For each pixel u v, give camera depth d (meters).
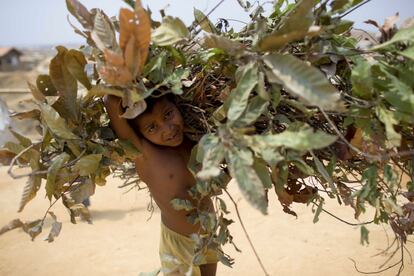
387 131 1.60
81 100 1.99
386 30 1.76
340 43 1.89
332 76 1.80
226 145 1.59
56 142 2.04
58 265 4.45
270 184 1.66
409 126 1.86
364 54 1.83
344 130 2.01
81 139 1.96
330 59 1.80
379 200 1.89
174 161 2.32
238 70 1.69
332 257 4.19
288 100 1.80
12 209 6.41
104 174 2.29
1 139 6.73
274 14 2.08
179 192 2.35
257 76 1.61
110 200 6.54
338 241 4.54
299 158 1.75
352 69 1.72
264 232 4.95
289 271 3.99
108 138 2.12
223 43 1.66
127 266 4.37
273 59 1.52
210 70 2.05
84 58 1.92
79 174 1.99
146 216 5.82
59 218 5.90
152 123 2.03
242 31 2.11
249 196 1.49
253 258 4.31
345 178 2.21
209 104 2.16
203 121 2.11
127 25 1.61
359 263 4.02
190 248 2.50
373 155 1.76
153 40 1.82
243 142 1.58
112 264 4.43
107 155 1.99
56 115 1.84
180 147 2.36
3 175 8.21
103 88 1.81
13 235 5.34
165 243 2.59
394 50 1.74
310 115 1.85
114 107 2.06
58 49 1.87
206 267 2.66
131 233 5.25
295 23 1.56
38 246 4.96
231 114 1.61
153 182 2.38
